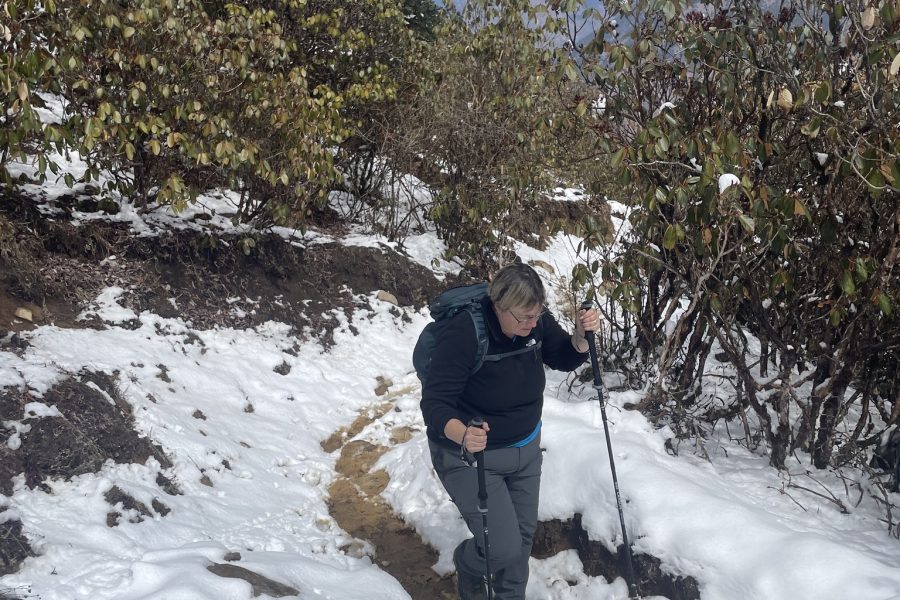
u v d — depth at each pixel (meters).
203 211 6.44
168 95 5.19
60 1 4.71
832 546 2.89
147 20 4.98
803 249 3.75
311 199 6.86
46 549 2.89
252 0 7.14
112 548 3.06
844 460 3.81
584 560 3.53
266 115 5.88
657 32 4.09
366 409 5.41
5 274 4.69
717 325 4.23
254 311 5.95
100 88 4.92
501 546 2.96
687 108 4.05
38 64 4.46
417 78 8.16
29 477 3.27
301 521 3.94
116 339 4.80
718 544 3.08
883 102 3.34
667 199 3.75
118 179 5.76
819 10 3.52
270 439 4.68
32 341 4.34
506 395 2.88
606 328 5.61
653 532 3.25
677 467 3.74
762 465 3.97
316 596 3.09
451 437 2.69
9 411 3.44
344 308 6.59
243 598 2.82
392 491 4.25
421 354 2.96
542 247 9.26
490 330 2.82
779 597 2.79
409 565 3.69
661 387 4.27
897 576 2.74
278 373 5.48
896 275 3.59
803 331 3.96
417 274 7.31
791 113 3.66
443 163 8.00
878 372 3.94
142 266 5.53
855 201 3.62
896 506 3.44
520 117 7.37
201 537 3.42
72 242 5.32
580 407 4.30
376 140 7.93
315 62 7.79
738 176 3.67
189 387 4.76
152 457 3.85
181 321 5.37
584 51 4.26
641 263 4.26
